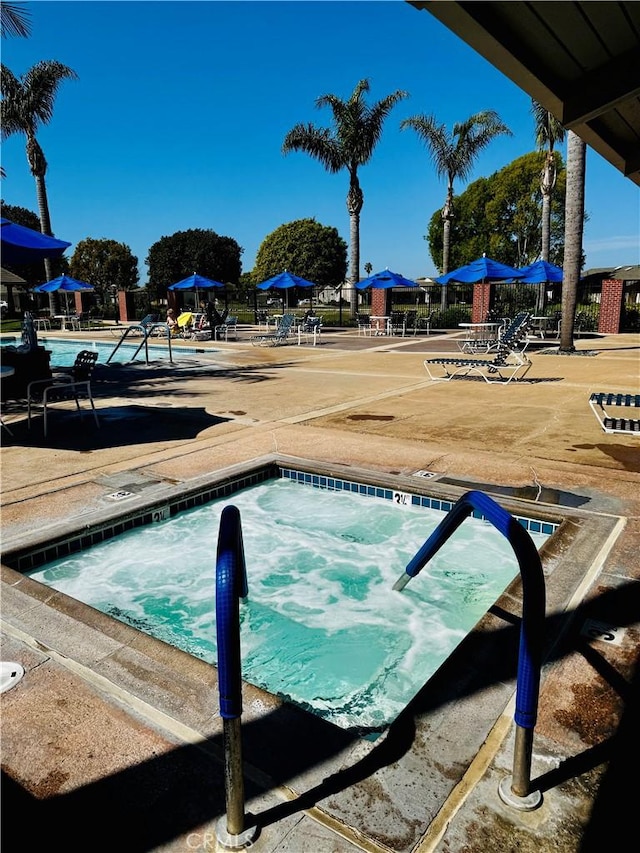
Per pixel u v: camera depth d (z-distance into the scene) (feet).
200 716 7.61
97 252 175.11
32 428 24.76
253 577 13.67
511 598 10.43
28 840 5.86
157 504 15.78
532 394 31.35
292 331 78.48
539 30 6.03
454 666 8.53
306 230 189.57
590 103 7.25
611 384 34.17
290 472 18.95
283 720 7.53
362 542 15.28
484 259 65.57
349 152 83.97
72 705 7.88
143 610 12.30
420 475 17.46
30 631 9.64
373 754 6.88
